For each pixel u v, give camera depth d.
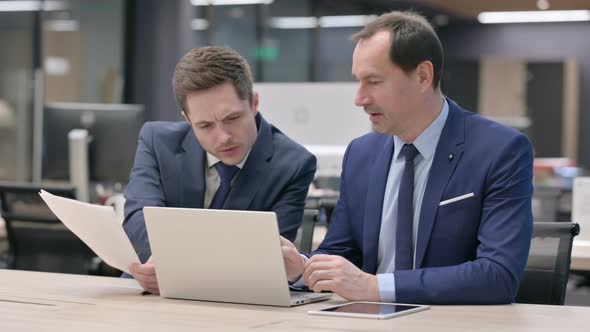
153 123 2.92
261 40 10.40
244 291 2.12
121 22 8.97
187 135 2.83
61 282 2.54
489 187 2.32
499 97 14.84
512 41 14.74
